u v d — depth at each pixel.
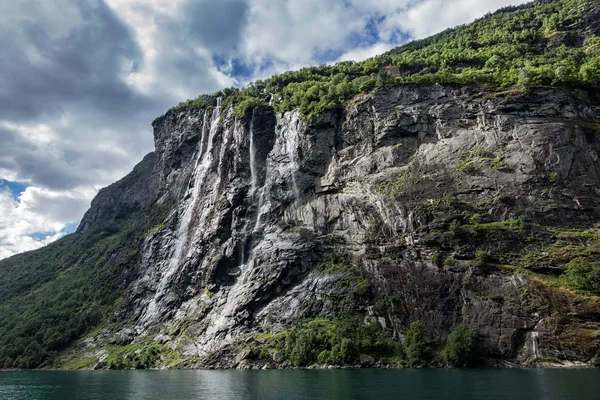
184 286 133.25
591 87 107.06
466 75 117.31
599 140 97.81
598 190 92.19
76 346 140.25
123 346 130.62
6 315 175.62
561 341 72.69
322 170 122.12
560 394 44.97
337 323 93.19
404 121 114.56
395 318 89.94
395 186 106.00
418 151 110.44
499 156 100.44
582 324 72.56
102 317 151.38
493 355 76.94
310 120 126.56
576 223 89.06
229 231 130.38
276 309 105.31
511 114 103.94
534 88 105.44
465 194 98.25
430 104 114.50
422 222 96.38
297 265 110.56
